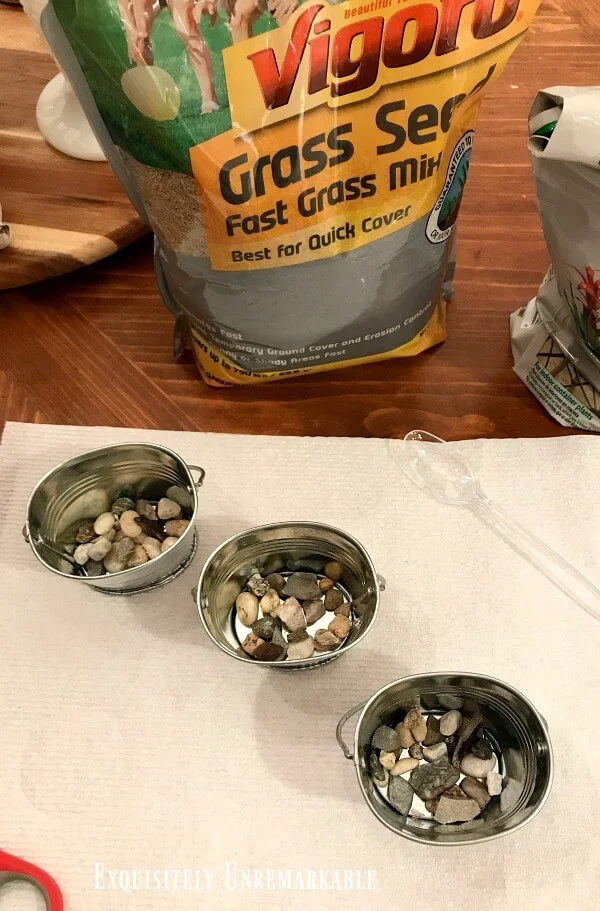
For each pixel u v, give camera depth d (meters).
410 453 0.63
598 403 0.62
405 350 0.66
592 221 0.52
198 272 0.57
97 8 0.45
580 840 0.53
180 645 0.58
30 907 0.52
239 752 0.55
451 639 0.58
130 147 0.51
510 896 0.52
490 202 0.72
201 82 0.48
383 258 0.58
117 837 0.53
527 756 0.51
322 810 0.54
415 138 0.52
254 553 0.57
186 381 0.67
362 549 0.53
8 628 0.58
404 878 0.52
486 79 0.52
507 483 0.62
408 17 0.48
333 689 0.56
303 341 0.62
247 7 0.46
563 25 0.78
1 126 0.73
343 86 0.49
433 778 0.52
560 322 0.61
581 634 0.58
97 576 0.53
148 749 0.55
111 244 0.68
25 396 0.66
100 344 0.68
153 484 0.61
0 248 0.67
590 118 0.47
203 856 0.53
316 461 0.63
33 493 0.55
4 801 0.54
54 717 0.56
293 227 0.54
